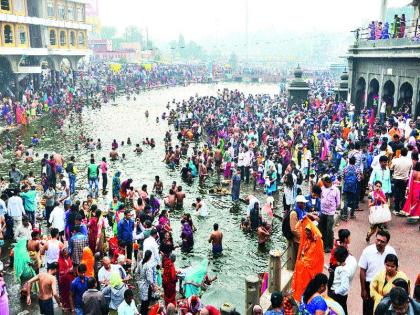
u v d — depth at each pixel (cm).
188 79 8900
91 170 2081
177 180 2423
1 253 1450
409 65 2569
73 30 5650
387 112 2959
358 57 3338
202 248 1555
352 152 1410
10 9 4288
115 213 1560
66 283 1087
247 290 833
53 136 3547
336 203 1040
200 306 982
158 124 4256
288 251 960
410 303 541
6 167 2584
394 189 1262
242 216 1877
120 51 10781
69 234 1373
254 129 3109
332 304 584
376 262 701
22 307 1138
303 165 2216
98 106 5206
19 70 4516
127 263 1323
